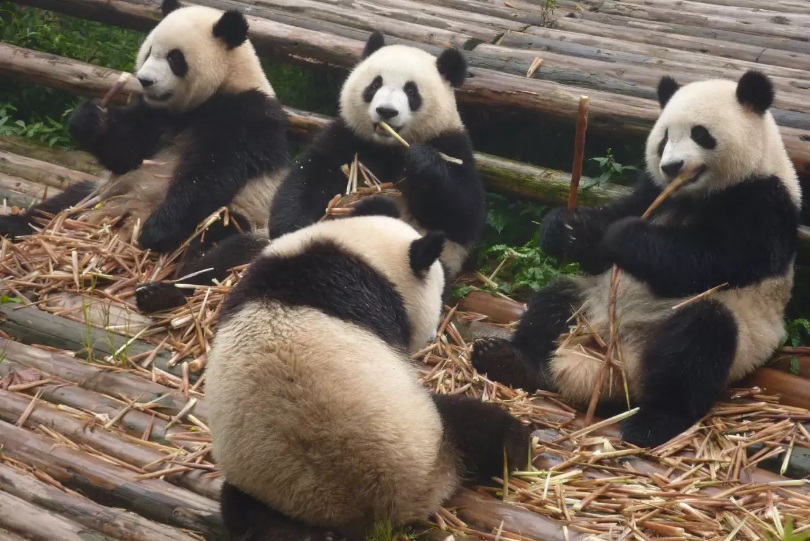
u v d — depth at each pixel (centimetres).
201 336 1130
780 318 1125
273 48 1703
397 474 761
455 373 1115
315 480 748
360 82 1343
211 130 1398
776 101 1457
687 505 869
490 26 1794
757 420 1042
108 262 1303
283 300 783
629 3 1939
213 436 778
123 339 1146
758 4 1975
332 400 740
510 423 905
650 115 1453
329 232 873
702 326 1033
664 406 1024
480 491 893
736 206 1096
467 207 1309
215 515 852
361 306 804
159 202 1393
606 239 1091
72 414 998
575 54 1673
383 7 1839
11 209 1453
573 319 1152
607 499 891
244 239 1255
